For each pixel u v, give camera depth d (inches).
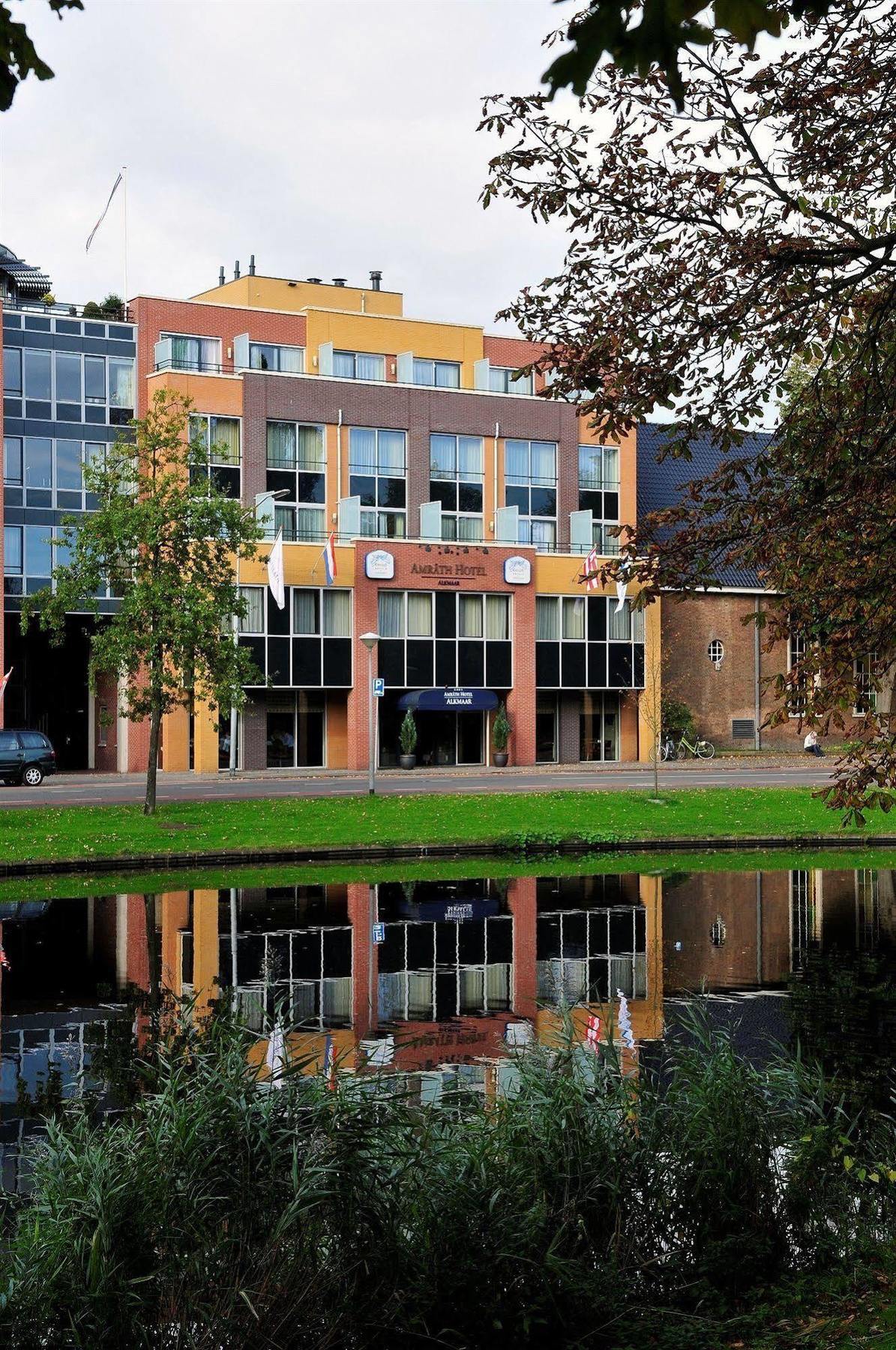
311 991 642.2
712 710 2428.6
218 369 2186.3
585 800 1510.8
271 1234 239.6
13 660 2116.1
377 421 2203.5
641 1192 290.2
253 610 2026.3
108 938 781.3
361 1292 246.2
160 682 1338.6
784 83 330.6
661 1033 544.7
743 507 330.6
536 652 2240.4
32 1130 413.1
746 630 2448.3
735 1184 293.7
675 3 111.7
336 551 2085.4
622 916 867.4
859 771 303.3
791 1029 554.3
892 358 334.3
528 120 344.2
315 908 895.1
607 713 2327.8
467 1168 275.4
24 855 1083.3
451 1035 548.7
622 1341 258.1
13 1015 583.5
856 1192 307.3
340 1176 247.9
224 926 824.9
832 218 328.2
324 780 1879.9
